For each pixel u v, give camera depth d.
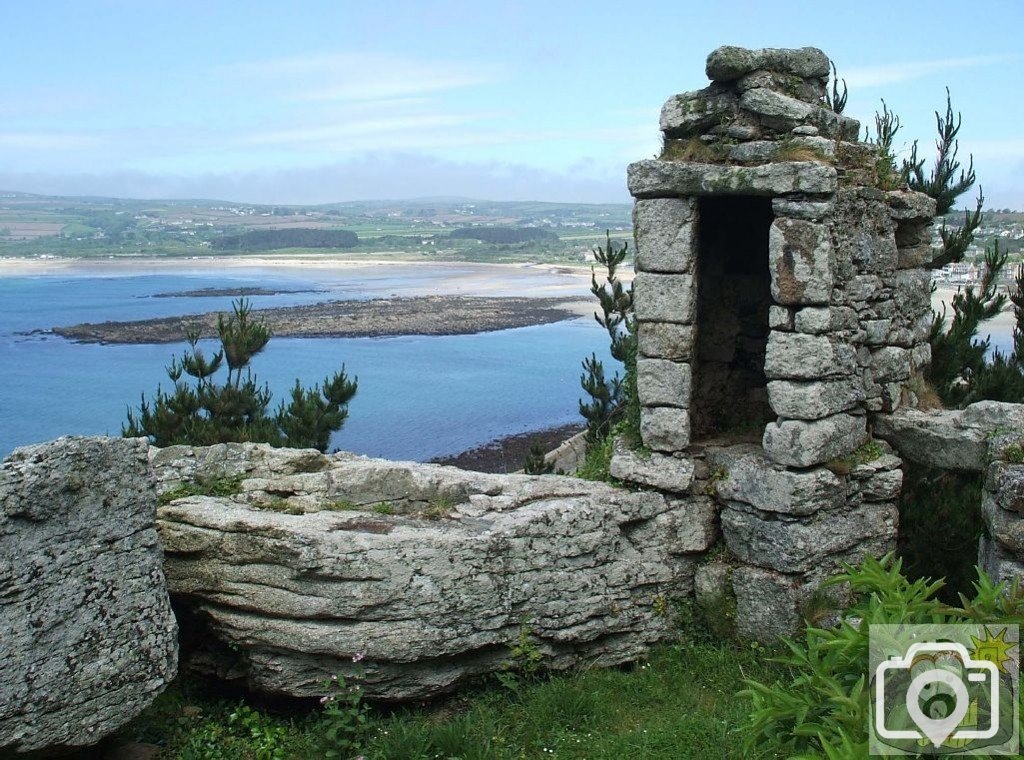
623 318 16.64
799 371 8.86
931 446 9.53
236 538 8.13
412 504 9.30
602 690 8.61
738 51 9.03
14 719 6.58
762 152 8.91
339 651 7.89
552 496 9.34
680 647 9.46
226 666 8.46
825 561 9.24
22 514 6.70
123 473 7.32
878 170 9.84
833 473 9.16
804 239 8.72
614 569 9.23
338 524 8.28
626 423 10.52
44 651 6.75
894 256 9.90
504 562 8.50
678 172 9.09
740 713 7.92
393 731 7.73
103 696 7.05
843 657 5.57
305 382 39.78
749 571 9.38
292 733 8.01
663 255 9.35
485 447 29.62
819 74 9.55
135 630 7.29
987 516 8.54
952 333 12.67
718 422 10.95
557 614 8.78
